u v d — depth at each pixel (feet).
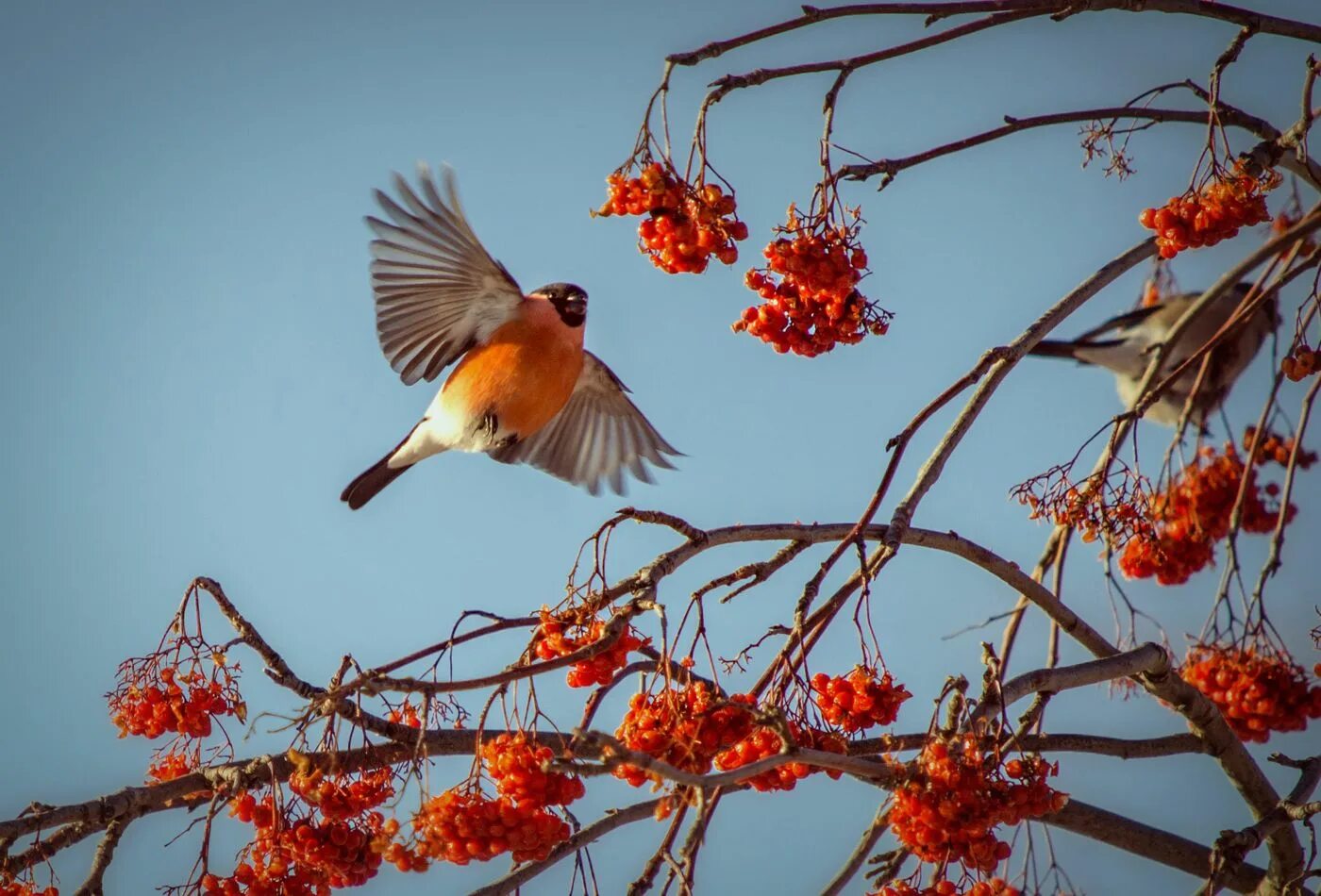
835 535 26.71
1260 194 27.96
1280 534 34.06
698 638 24.20
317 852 24.95
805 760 20.45
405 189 36.47
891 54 26.03
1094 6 27.07
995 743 22.65
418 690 20.97
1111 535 29.76
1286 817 28.73
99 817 26.12
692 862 23.29
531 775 22.81
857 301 26.68
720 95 24.99
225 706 28.32
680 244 25.03
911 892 23.17
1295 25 28.02
